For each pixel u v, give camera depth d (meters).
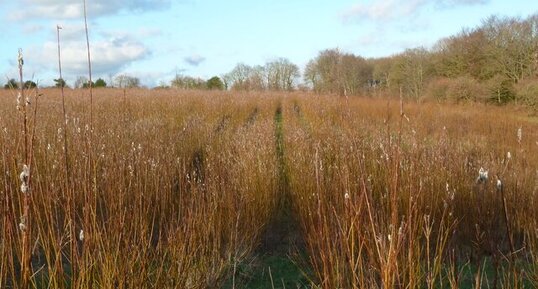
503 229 4.72
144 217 3.81
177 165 6.00
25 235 2.29
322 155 6.96
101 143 6.12
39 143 6.02
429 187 4.90
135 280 3.01
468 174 5.56
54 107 12.16
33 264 4.01
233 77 50.16
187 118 14.04
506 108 21.83
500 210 4.70
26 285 2.30
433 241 4.48
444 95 25.28
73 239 2.62
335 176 5.00
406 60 29.83
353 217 3.04
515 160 8.46
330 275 3.12
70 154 4.94
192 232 3.77
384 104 21.20
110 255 2.89
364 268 3.19
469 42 27.41
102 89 22.69
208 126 12.55
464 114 18.02
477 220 4.33
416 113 18.39
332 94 22.62
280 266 4.49
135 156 5.33
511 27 25.09
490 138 12.66
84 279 2.82
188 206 4.43
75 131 6.47
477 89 23.55
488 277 3.98
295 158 7.36
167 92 23.66
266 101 24.47
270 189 5.84
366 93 27.17
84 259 2.84
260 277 4.27
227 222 4.72
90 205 2.92
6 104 11.55
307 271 4.24
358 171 5.21
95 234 2.92
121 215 3.30
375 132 11.15
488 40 26.69
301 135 9.63
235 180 5.56
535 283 3.55
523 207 4.87
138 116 13.59
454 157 6.27
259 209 5.29
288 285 4.10
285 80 48.28
